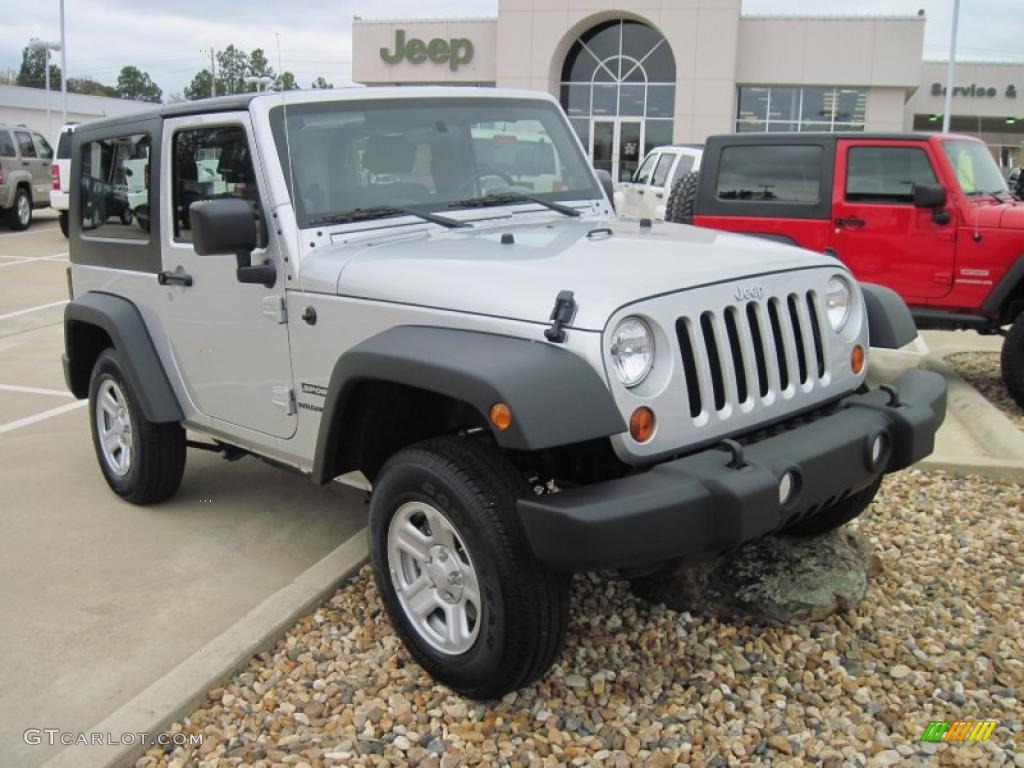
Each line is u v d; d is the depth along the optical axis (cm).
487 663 300
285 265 368
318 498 525
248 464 582
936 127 4000
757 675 339
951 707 323
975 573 421
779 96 2720
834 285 355
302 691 333
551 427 265
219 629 381
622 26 2753
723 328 307
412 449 315
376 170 396
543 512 270
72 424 677
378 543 333
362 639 364
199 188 414
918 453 336
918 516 482
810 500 302
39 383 802
